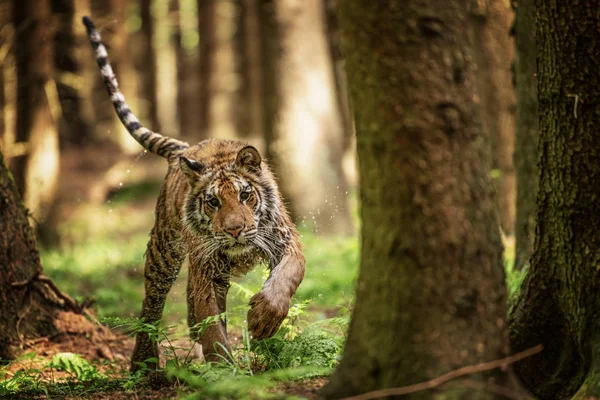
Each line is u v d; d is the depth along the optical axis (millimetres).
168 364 9781
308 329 10016
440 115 6863
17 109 24172
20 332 12797
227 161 10766
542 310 8562
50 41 24609
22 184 24062
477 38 19016
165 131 57875
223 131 51312
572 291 8250
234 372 8766
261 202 10508
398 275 7043
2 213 12844
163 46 62781
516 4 13812
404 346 7035
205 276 10328
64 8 31531
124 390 9914
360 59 7012
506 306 7258
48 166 24391
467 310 6965
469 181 6980
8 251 12828
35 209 24234
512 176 18938
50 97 24625
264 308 9438
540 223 8633
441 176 6883
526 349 8562
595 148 8086
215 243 10219
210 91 46094
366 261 7316
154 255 11703
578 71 8117
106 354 13375
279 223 10641
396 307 7070
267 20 27016
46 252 23531
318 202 26516
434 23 6824
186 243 10570
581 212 8156
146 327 10602
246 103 46656
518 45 13789
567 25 8109
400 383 7035
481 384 6914
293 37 26938
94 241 27422
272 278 9852
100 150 36469
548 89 8391
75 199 31625
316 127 26953
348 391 7344
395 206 7004
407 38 6824
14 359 12453
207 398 8094
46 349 12938
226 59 54250
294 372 7918
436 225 6906
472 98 7023
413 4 6801
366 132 7105
